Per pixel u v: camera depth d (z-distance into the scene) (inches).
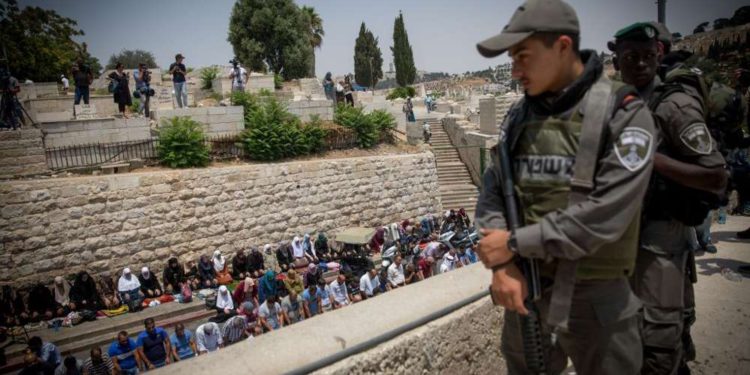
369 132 925.2
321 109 905.5
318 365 72.3
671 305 92.6
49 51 1325.0
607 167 58.8
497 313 105.9
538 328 67.2
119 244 576.4
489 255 65.8
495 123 1087.0
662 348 93.4
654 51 99.5
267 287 503.5
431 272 575.8
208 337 401.4
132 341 380.8
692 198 90.3
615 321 64.6
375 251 767.7
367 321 84.4
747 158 188.9
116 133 640.4
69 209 543.8
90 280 518.9
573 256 57.6
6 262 510.0
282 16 1668.3
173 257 597.9
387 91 2060.8
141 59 2010.3
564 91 63.1
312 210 757.3
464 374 97.7
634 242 64.5
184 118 682.2
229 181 663.1
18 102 606.9
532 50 62.9
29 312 494.0
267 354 72.6
